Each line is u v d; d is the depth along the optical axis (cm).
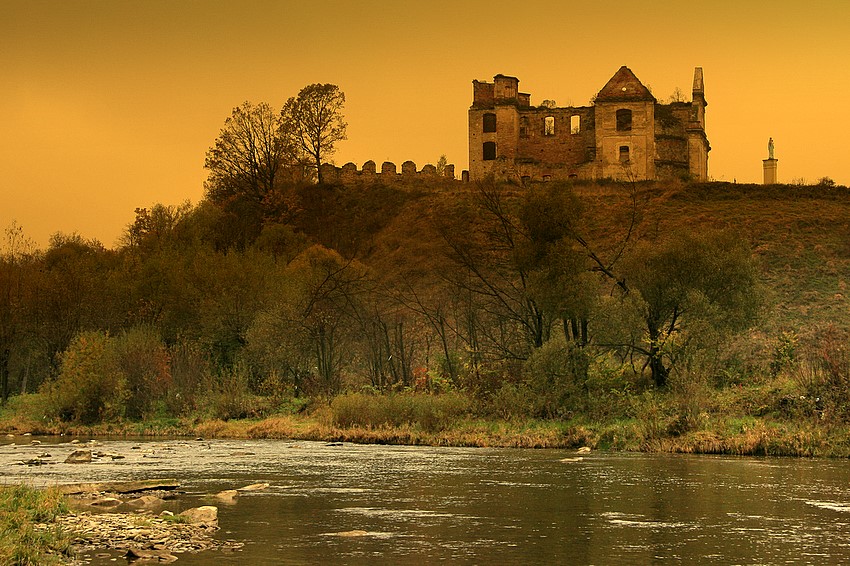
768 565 1894
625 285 5681
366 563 1903
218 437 5134
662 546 2075
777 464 3603
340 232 11931
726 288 5531
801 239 9638
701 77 12338
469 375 5450
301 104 13000
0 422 5756
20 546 1859
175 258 8288
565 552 2012
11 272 7550
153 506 2603
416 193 12281
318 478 3219
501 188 11200
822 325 7638
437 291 9150
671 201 10688
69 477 3209
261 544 2084
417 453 4097
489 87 12212
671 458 3847
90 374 5703
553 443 4397
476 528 2288
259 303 6944
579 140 11988
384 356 7275
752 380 5162
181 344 6719
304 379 6438
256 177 12712
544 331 5775
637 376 5353
